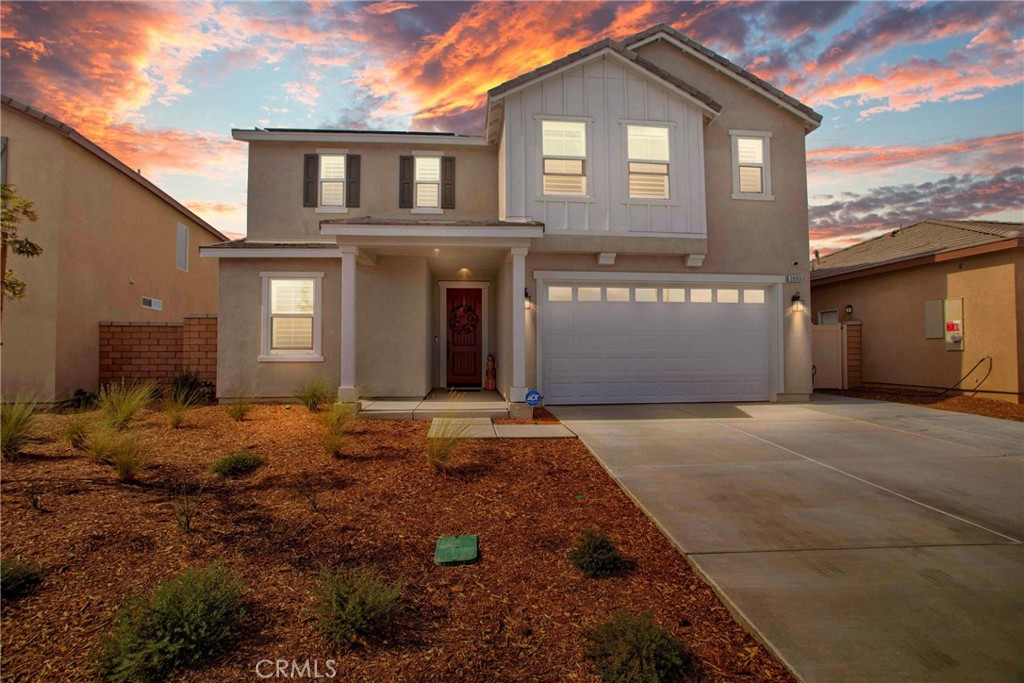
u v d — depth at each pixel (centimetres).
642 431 718
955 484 486
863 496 453
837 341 1313
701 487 477
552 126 937
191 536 356
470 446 617
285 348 1003
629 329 992
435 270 1102
